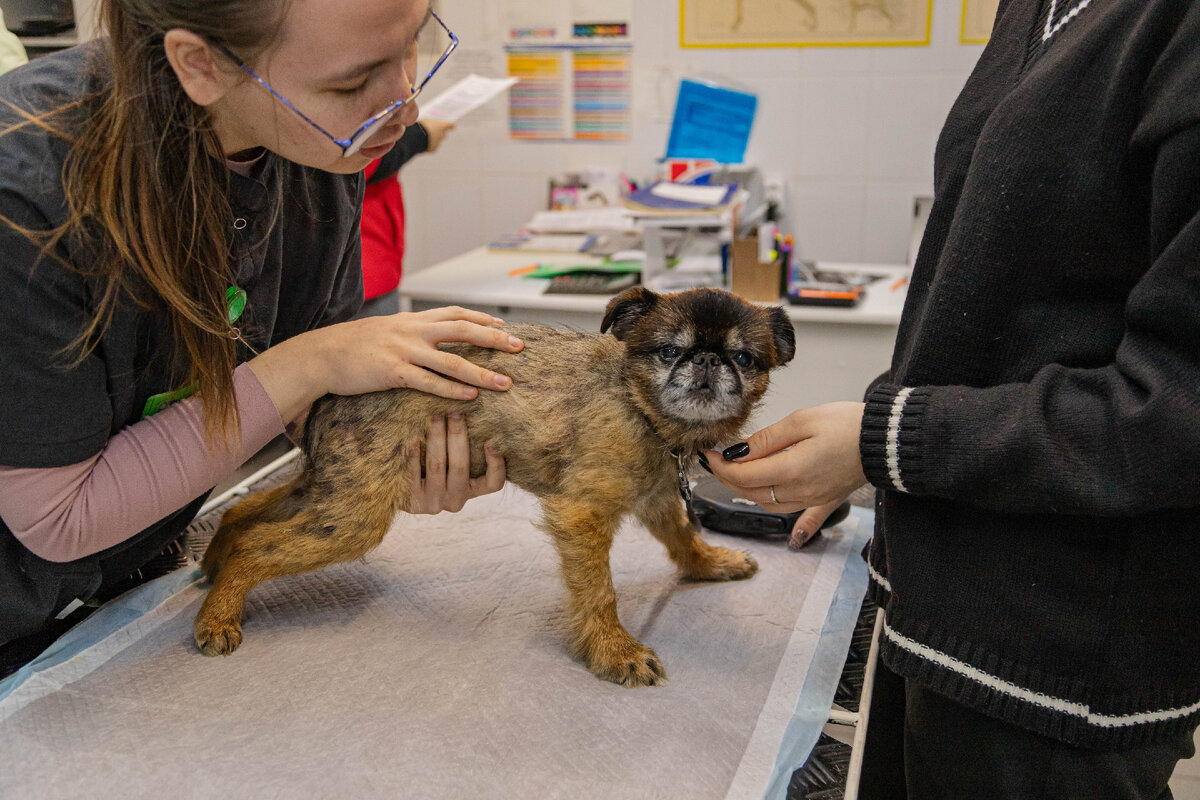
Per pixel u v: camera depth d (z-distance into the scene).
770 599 1.62
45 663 1.39
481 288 3.38
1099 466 0.96
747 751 1.19
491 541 1.81
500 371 1.67
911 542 1.18
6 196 1.10
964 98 1.22
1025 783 1.14
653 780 1.12
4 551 1.31
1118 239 1.02
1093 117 1.02
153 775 1.12
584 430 1.60
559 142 4.26
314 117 1.12
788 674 1.39
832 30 3.77
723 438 1.68
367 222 3.05
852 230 4.04
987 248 1.09
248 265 1.47
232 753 1.16
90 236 1.16
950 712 1.20
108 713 1.25
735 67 3.93
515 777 1.12
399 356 1.48
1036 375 1.05
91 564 1.38
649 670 1.36
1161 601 1.05
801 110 3.92
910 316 1.29
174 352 1.34
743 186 3.88
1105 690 1.07
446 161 4.41
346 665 1.38
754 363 1.71
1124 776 1.12
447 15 4.13
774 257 3.26
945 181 1.23
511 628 1.50
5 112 1.14
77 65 1.21
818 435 1.23
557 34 4.07
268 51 1.05
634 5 3.96
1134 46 0.97
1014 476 1.01
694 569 1.71
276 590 1.62
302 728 1.21
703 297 1.71
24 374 1.15
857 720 1.30
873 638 1.54
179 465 1.32
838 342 3.20
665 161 3.87
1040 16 1.17
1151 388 0.92
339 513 1.55
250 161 1.37
